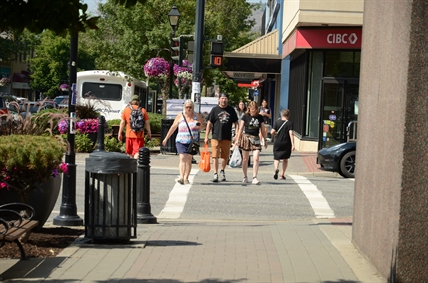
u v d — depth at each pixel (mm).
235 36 64875
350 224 12523
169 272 8148
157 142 30672
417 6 6918
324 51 30562
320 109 30156
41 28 6637
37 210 10039
